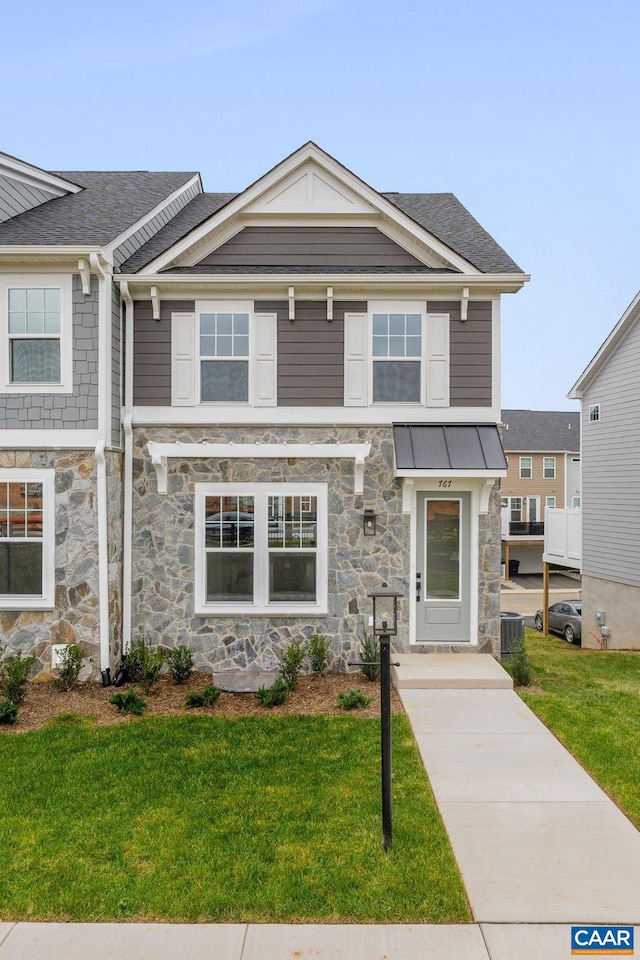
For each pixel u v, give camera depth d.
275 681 7.84
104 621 8.10
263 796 4.98
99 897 3.75
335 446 8.55
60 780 5.31
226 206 8.87
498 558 8.83
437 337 8.84
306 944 3.38
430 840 4.33
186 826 4.54
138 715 6.93
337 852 4.18
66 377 8.16
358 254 9.10
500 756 5.77
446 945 3.37
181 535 8.73
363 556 8.75
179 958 3.28
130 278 8.43
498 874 3.99
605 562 16.25
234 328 8.84
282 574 8.77
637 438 15.04
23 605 8.11
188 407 8.80
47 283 8.16
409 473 8.23
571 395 17.59
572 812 4.79
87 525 8.14
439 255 8.75
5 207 9.15
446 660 8.39
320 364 8.84
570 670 9.73
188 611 8.71
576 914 3.62
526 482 34.72
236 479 8.73
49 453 8.17
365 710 7.02
